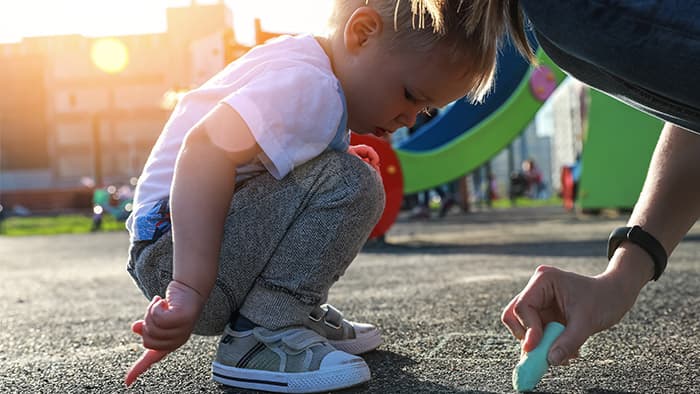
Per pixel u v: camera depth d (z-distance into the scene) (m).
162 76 33.25
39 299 2.38
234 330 1.10
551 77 5.51
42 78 34.50
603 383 1.03
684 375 1.07
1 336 1.62
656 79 0.74
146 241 1.08
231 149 0.98
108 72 33.59
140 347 1.43
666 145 0.98
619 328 1.44
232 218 1.05
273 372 1.05
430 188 5.37
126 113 33.53
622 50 0.73
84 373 1.21
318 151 1.05
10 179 34.72
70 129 34.12
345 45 1.03
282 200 1.06
